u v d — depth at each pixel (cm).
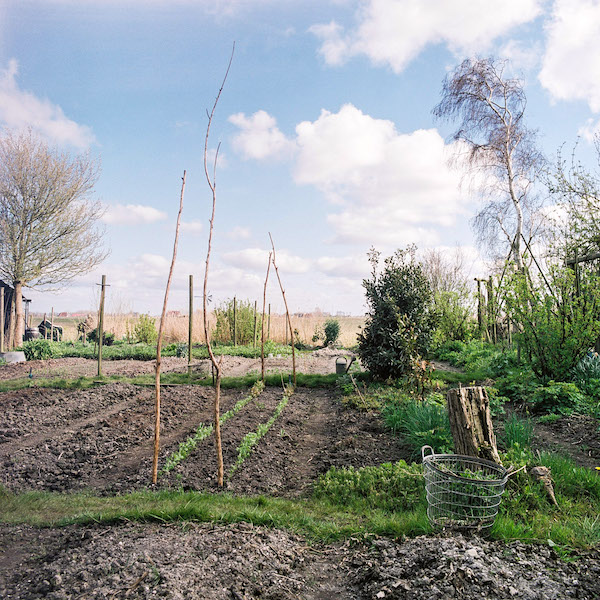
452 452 580
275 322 2556
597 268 1048
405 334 1014
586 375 916
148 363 1642
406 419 729
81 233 2423
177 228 557
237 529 401
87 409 920
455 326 1750
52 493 538
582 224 1078
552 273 959
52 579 310
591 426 719
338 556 386
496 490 404
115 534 385
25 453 669
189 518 419
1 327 1778
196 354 1847
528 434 646
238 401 973
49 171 2291
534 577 313
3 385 1155
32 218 2295
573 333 933
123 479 578
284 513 460
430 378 990
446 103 1883
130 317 2572
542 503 453
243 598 298
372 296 1112
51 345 1988
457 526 382
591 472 531
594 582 308
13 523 446
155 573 306
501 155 1847
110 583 297
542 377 966
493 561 328
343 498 505
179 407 921
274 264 1123
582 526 409
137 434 758
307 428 805
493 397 865
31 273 2352
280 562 361
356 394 994
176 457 622
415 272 1119
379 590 315
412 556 346
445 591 295
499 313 1255
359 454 634
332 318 2528
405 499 487
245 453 633
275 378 1181
